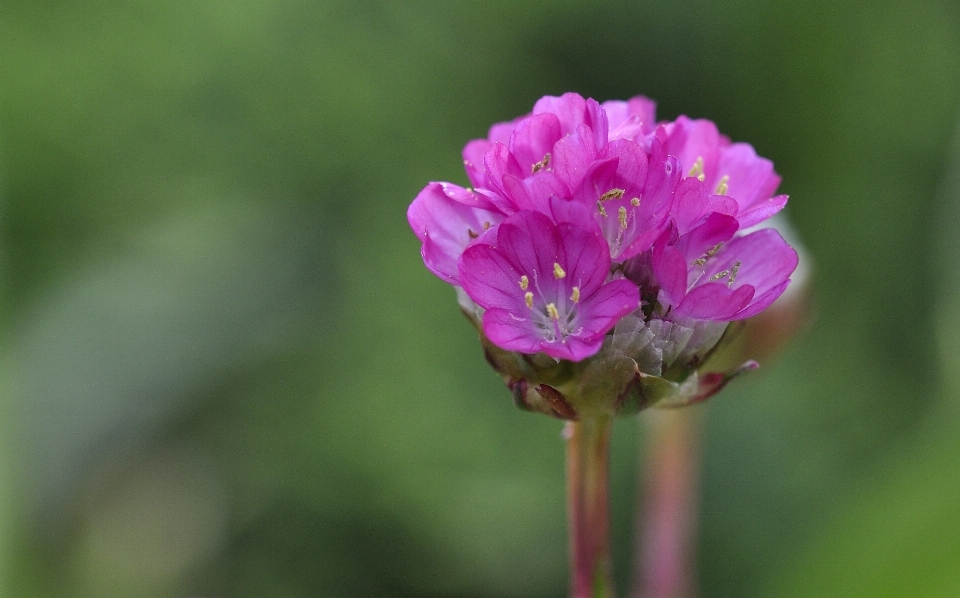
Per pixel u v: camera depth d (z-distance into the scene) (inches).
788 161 16.8
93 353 13.2
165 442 13.1
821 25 16.4
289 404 13.5
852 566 7.5
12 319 13.7
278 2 17.1
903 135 15.9
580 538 7.0
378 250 14.6
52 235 15.7
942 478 7.4
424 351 13.6
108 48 16.6
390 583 12.8
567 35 17.4
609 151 6.6
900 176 15.7
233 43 16.7
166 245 14.9
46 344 13.3
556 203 6.5
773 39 16.7
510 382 6.7
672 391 6.6
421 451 12.8
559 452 12.9
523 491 12.5
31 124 16.1
